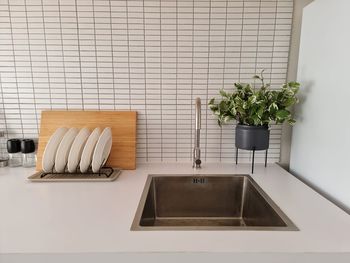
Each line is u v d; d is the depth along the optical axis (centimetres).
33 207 76
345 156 79
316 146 96
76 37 113
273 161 124
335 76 83
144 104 120
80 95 118
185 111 121
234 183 108
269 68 117
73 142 103
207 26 114
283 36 115
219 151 125
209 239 59
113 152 115
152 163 124
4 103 118
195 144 115
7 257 54
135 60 116
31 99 118
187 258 55
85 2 111
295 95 109
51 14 111
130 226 65
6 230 63
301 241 59
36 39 113
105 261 55
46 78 116
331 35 86
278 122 106
